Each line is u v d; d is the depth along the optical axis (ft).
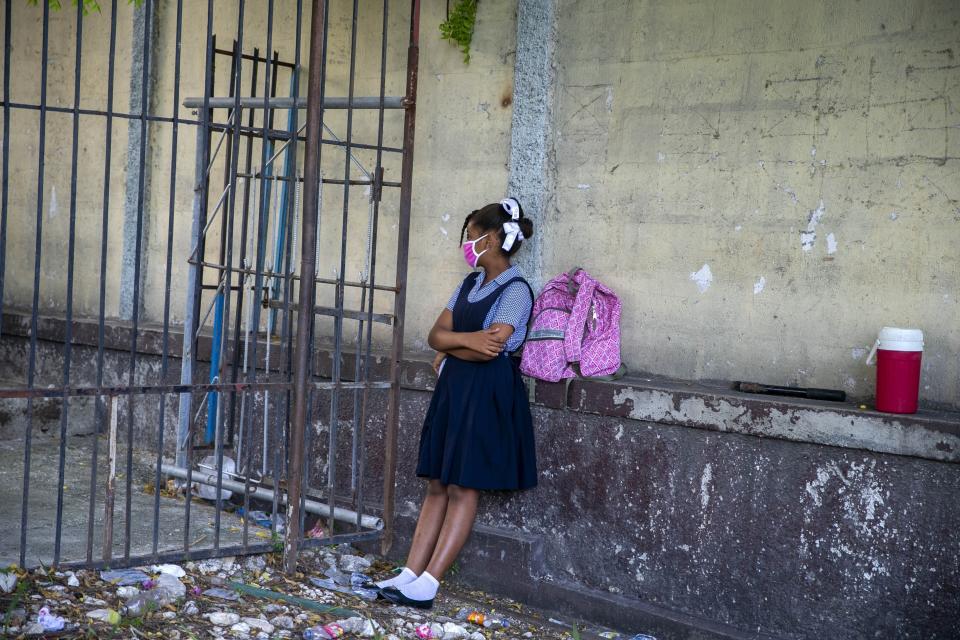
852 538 11.68
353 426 15.42
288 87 18.53
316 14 13.28
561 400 13.93
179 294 20.45
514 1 15.44
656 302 14.05
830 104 12.52
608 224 14.47
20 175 23.59
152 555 12.98
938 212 11.75
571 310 14.17
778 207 12.96
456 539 13.80
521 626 13.41
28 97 23.44
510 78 15.51
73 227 11.89
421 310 16.53
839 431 11.62
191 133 20.22
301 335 13.67
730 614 12.60
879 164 12.16
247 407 17.46
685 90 13.73
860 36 12.28
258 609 12.44
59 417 20.90
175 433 19.40
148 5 12.69
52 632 10.60
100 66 21.91
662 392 13.01
